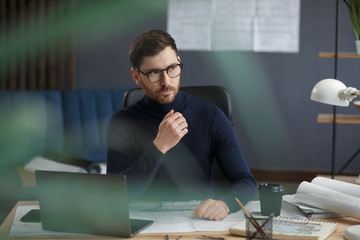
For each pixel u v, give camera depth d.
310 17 5.07
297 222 1.55
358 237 1.42
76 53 5.27
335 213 1.69
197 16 5.17
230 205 1.76
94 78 5.29
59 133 4.40
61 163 3.20
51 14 5.11
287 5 5.08
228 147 2.09
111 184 1.48
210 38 5.18
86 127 4.45
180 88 2.36
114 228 1.49
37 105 4.37
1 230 1.56
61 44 5.16
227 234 1.52
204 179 2.12
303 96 5.17
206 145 2.11
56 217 1.54
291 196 1.87
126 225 1.48
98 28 5.23
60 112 4.44
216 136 2.11
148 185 2.01
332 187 1.75
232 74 5.21
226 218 1.69
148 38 1.89
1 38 5.08
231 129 2.15
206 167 2.12
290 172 5.23
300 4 5.07
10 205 3.87
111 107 4.54
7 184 3.88
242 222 1.56
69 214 1.53
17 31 5.11
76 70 5.28
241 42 5.16
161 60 1.88
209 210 1.69
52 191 1.54
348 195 1.64
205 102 2.19
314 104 5.16
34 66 5.16
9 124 4.29
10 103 4.33
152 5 5.18
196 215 1.70
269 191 1.63
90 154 4.34
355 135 5.12
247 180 1.97
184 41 5.21
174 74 1.92
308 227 1.50
